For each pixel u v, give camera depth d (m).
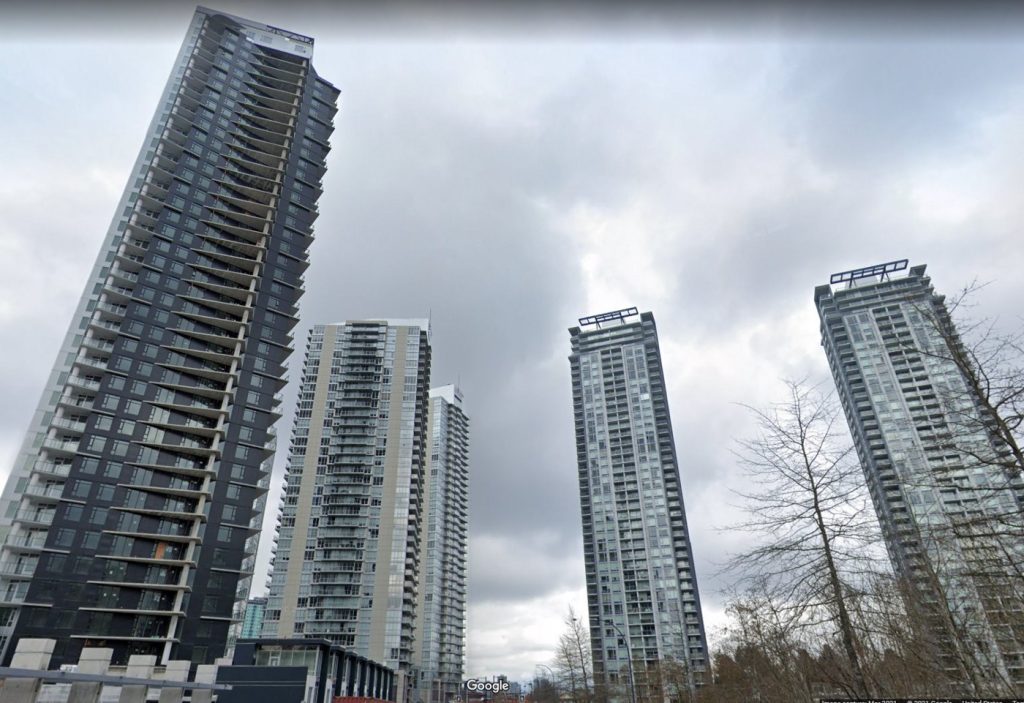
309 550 112.81
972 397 13.04
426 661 141.25
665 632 110.19
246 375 81.69
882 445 89.94
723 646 38.75
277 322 89.06
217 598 66.81
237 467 75.31
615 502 129.38
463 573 178.88
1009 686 16.78
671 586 115.31
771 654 20.70
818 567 13.83
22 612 57.19
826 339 109.62
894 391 93.19
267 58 113.31
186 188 90.12
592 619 118.12
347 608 106.38
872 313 103.62
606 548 124.88
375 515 116.56
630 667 42.47
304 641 55.31
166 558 66.00
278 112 107.75
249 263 89.50
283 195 100.81
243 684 49.31
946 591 18.23
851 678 14.03
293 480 120.81
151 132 93.19
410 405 130.12
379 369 134.75
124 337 74.69
